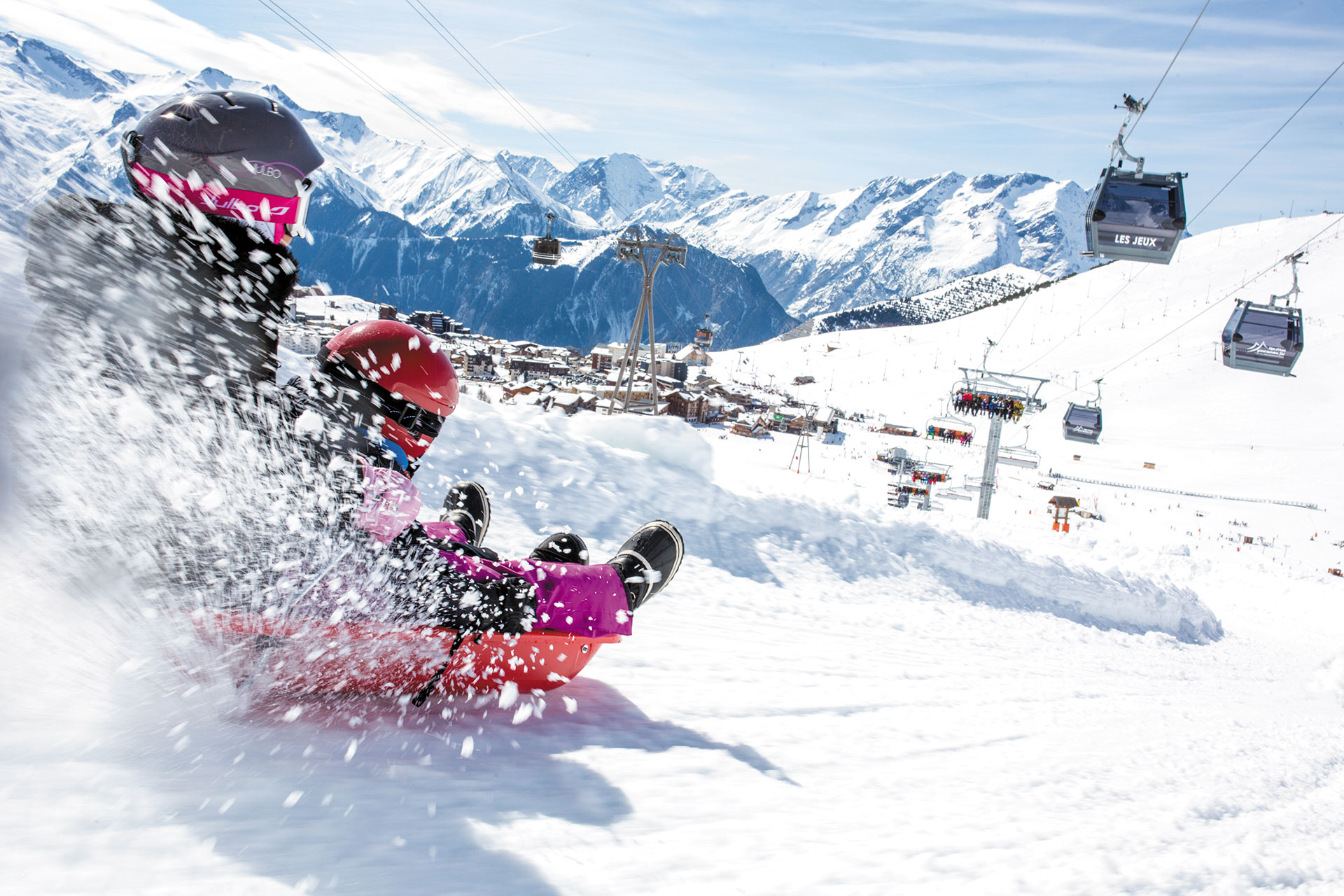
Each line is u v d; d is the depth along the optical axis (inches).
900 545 427.8
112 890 53.9
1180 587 571.8
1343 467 4047.7
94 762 68.2
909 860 93.1
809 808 105.1
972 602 413.4
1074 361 6707.7
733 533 361.4
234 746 80.4
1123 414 5285.4
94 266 66.9
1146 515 2888.8
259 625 82.9
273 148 75.8
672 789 102.0
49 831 58.2
